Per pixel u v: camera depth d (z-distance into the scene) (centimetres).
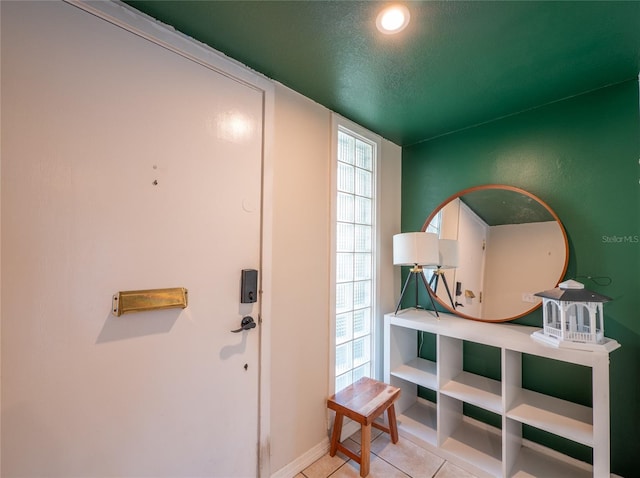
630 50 131
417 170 245
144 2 109
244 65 146
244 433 142
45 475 94
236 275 141
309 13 113
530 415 151
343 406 169
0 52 88
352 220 212
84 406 101
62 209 97
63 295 97
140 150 114
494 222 199
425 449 183
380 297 227
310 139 178
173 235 121
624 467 148
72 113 99
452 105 183
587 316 145
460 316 208
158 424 117
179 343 123
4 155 88
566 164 172
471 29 120
